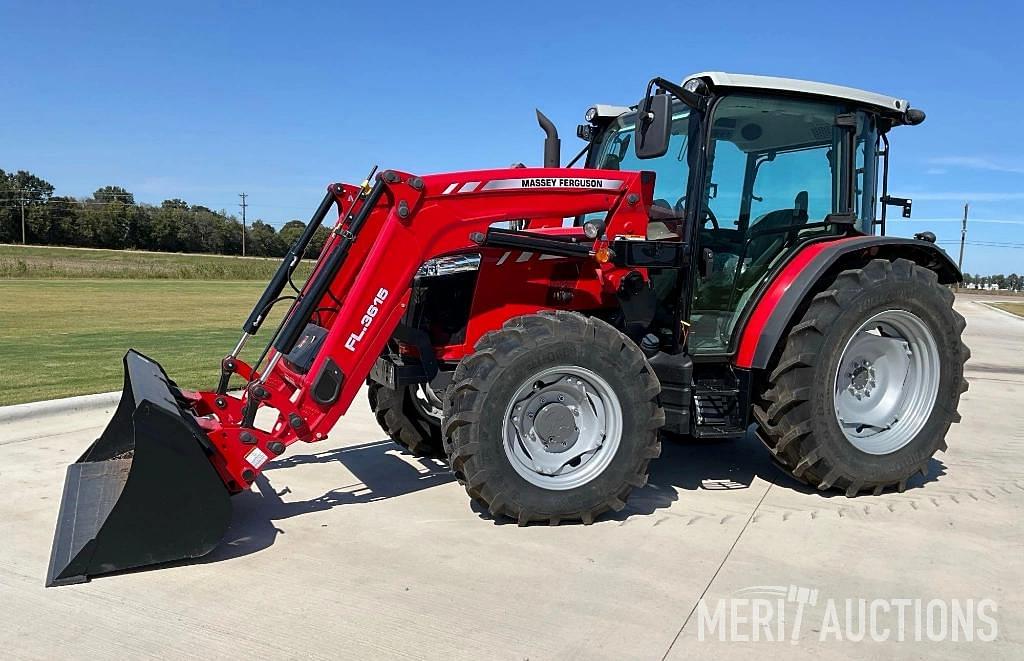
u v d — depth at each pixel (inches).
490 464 132.9
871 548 129.0
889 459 157.2
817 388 150.6
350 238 136.1
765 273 169.3
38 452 184.4
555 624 100.8
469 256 160.7
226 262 2193.7
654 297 154.3
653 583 114.1
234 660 91.3
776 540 132.4
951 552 127.4
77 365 316.8
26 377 283.7
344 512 145.6
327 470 175.2
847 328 151.1
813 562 122.7
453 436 134.2
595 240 146.1
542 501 135.8
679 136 161.3
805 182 169.8
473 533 134.5
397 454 190.1
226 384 153.2
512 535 133.7
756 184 164.6
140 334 454.9
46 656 92.0
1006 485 167.3
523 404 138.3
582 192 147.6
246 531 135.0
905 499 157.1
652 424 141.2
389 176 134.6
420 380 151.9
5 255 2290.8
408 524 139.0
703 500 155.3
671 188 163.8
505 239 143.0
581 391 141.3
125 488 113.7
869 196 179.2
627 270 150.9
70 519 125.5
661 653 93.9
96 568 113.2
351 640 96.2
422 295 159.3
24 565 118.5
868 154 177.3
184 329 490.0
